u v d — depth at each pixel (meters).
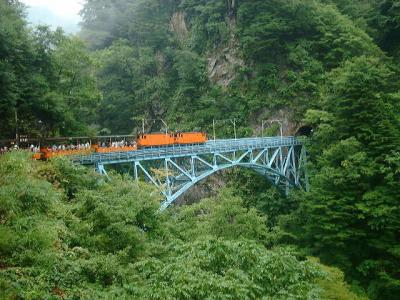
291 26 57.00
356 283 28.39
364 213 29.39
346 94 35.47
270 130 55.59
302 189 46.59
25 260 12.33
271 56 58.97
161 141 40.84
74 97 40.16
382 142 31.84
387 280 27.25
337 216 29.56
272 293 11.79
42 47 35.88
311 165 45.56
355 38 52.84
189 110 65.50
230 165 41.31
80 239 15.80
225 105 61.03
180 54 66.69
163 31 75.56
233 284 10.41
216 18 66.56
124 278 13.18
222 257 12.49
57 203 16.80
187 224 27.78
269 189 49.69
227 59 64.06
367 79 34.59
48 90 33.81
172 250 17.17
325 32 56.09
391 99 36.66
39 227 13.91
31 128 34.47
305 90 54.94
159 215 22.80
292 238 33.41
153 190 27.14
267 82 57.69
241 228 26.14
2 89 27.95
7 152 20.97
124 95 71.44
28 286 10.98
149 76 73.94
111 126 71.25
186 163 49.84
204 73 66.00
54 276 12.07
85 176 21.84
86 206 18.16
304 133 55.38
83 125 41.34
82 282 12.55
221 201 28.58
